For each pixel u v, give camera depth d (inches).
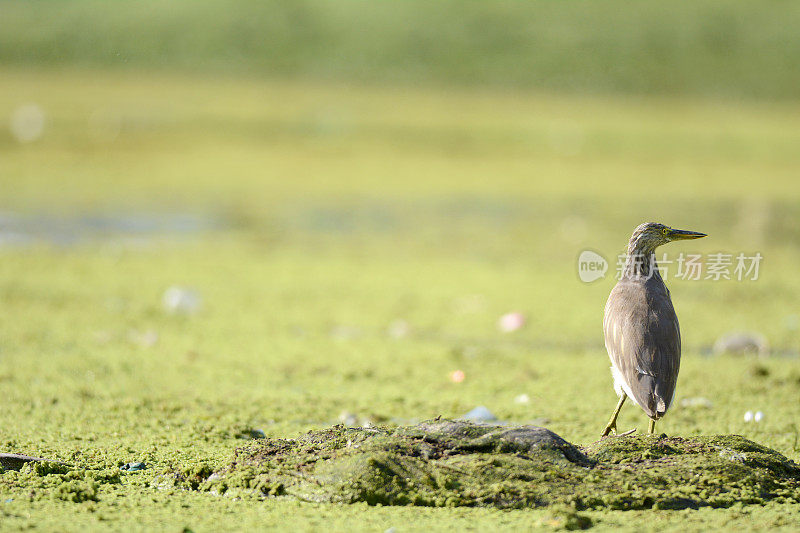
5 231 702.5
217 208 853.8
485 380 376.8
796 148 1337.4
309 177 1037.2
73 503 217.3
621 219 851.4
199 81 1619.1
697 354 425.7
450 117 1425.9
